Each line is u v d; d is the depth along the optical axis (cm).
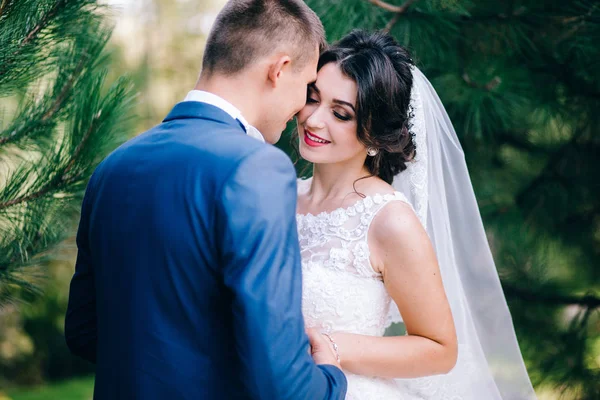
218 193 135
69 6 201
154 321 141
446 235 212
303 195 212
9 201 211
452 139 217
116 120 217
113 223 149
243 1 156
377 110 187
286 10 158
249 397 130
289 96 161
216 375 140
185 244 138
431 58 288
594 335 312
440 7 277
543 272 319
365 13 268
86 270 167
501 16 287
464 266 216
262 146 140
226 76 155
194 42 790
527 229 315
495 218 315
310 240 194
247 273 129
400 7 272
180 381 140
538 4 286
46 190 212
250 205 132
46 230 217
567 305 319
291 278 131
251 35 153
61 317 756
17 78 203
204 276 138
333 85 186
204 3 799
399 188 213
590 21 282
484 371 209
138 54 758
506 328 215
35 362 772
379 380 186
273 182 135
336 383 146
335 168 199
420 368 181
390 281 185
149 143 151
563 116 301
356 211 189
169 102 768
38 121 210
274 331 127
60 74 215
